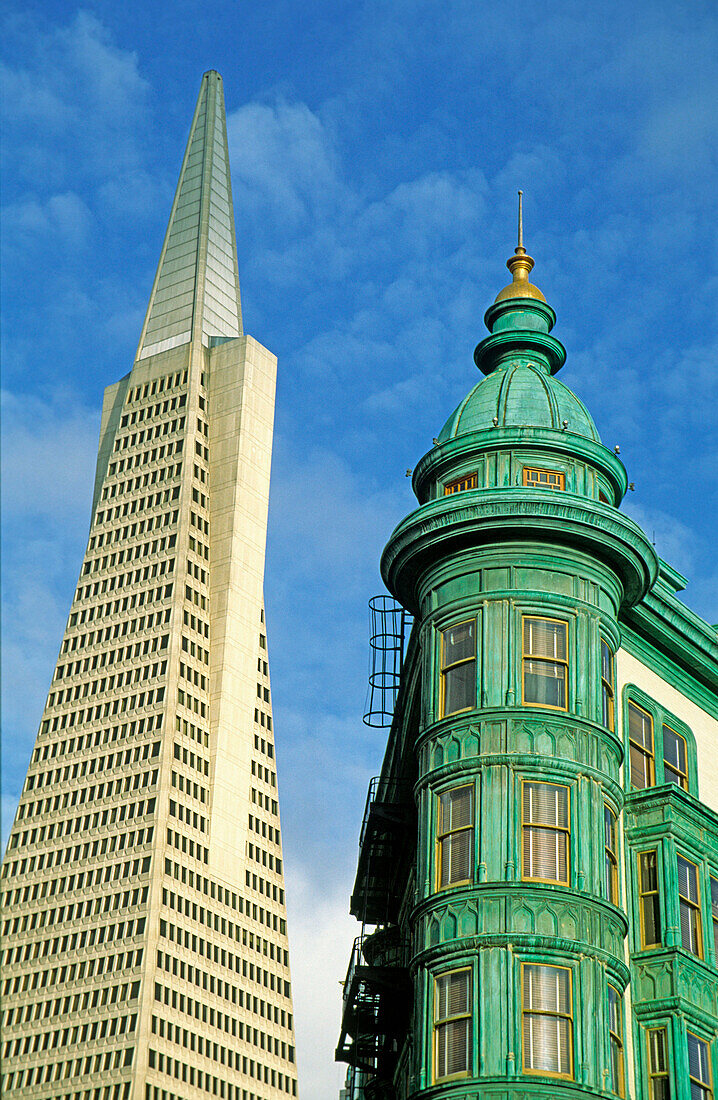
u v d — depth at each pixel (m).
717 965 43.00
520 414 48.28
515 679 42.47
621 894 42.28
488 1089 37.34
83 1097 198.75
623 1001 40.81
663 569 50.06
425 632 45.03
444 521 44.59
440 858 41.41
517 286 53.41
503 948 38.94
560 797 41.12
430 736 43.25
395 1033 48.91
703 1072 40.84
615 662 45.28
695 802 44.00
